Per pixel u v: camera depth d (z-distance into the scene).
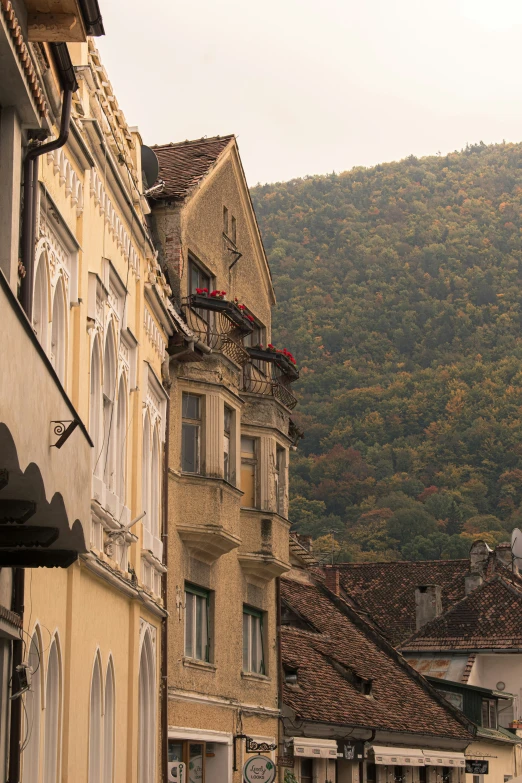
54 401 10.84
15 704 14.38
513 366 145.88
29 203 14.30
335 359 153.25
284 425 34.38
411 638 58.28
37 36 13.65
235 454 30.59
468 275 173.00
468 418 136.50
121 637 21.69
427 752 42.84
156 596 25.75
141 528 23.38
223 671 30.33
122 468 22.30
